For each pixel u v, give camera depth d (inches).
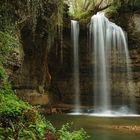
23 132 271.9
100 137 542.6
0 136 253.3
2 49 448.5
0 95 313.9
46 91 1038.4
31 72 943.7
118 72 1206.3
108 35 1215.6
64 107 1079.0
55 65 1155.3
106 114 1074.7
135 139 527.2
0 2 431.2
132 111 1165.7
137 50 1188.5
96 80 1203.2
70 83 1189.1
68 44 1167.0
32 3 538.9
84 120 820.6
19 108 291.0
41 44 952.9
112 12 1228.5
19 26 697.0
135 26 1190.3
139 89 1188.5
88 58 1202.0
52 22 849.5
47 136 309.3
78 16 1221.1
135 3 1181.1
